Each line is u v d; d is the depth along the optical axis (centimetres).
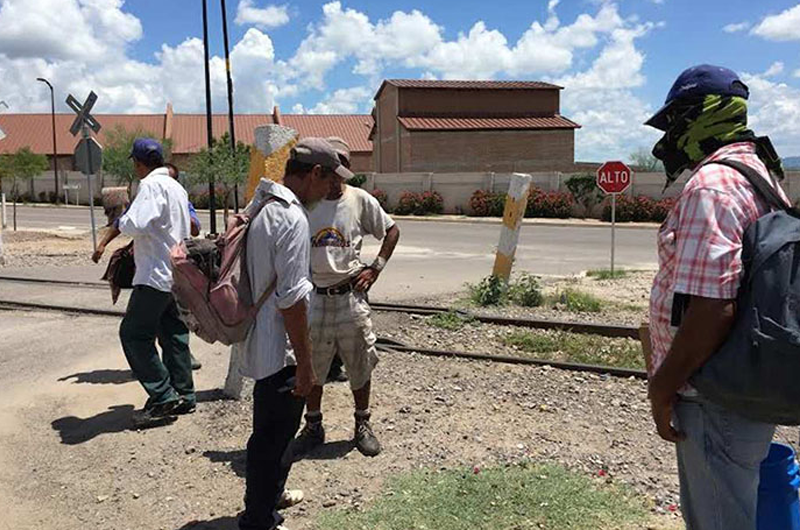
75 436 503
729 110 230
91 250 1791
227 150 2617
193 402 545
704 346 210
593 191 3238
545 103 4966
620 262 1634
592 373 654
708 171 219
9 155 3559
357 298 457
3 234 2191
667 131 246
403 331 836
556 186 3397
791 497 267
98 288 1164
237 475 435
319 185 354
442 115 4806
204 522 379
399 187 3819
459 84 4841
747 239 209
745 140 230
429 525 360
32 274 1338
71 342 784
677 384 218
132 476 436
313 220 446
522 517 365
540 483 403
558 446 470
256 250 324
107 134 5159
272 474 339
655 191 3139
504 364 688
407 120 4672
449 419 524
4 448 482
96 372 664
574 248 1988
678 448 245
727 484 230
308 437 468
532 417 530
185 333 539
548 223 3031
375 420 524
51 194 5316
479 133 4684
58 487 423
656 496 391
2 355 730
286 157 537
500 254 1045
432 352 724
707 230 211
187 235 517
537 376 643
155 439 494
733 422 227
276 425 337
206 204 4234
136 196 493
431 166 4628
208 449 475
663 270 235
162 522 380
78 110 1644
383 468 438
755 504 234
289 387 334
